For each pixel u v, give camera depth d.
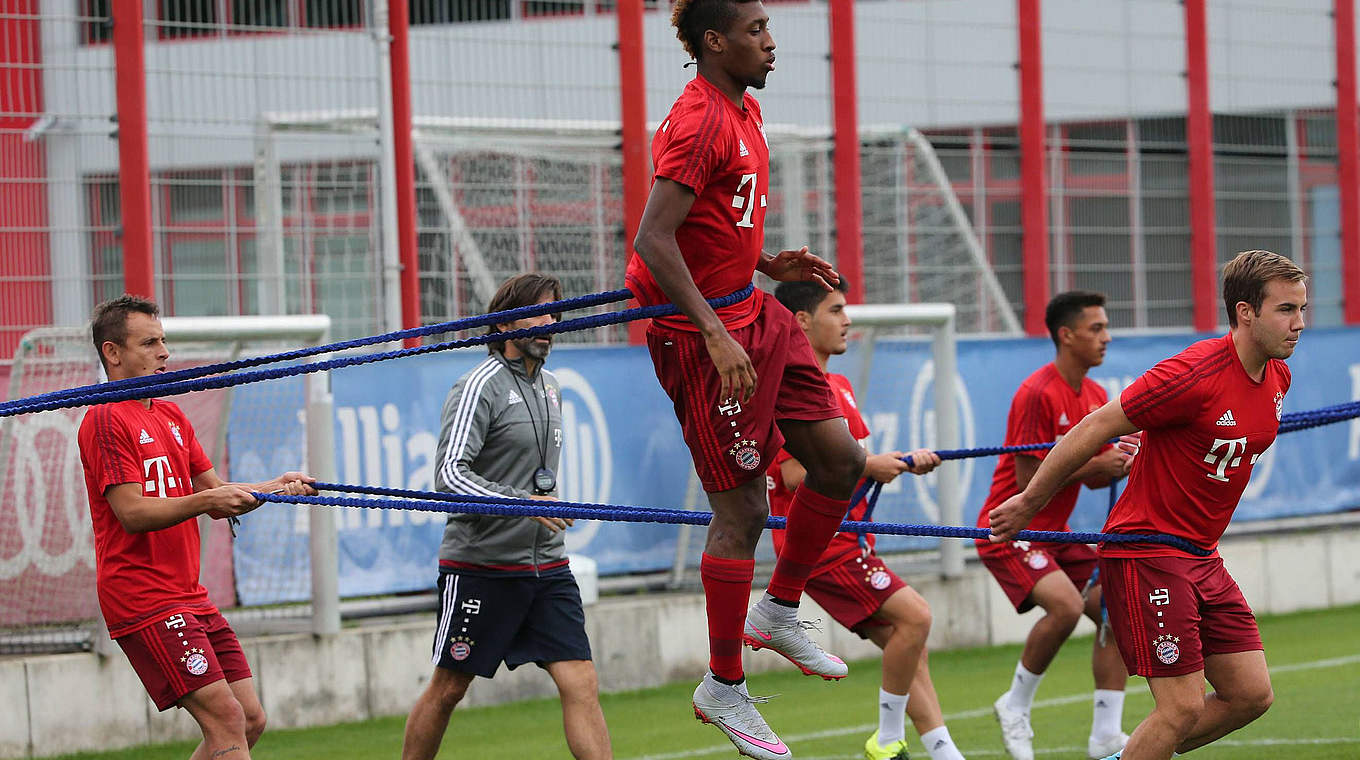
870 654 28.73
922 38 30.73
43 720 21.56
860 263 29.80
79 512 22.39
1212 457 13.80
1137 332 32.34
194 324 22.31
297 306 25.50
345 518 24.61
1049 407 19.98
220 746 14.73
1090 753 19.38
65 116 24.02
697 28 10.95
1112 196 32.28
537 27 27.45
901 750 18.05
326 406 23.70
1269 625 31.34
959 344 30.08
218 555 23.88
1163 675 14.02
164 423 15.28
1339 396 34.09
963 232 31.03
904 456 16.92
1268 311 13.40
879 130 30.45
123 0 24.22
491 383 16.55
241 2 25.34
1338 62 34.53
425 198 26.58
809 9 29.73
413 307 26.06
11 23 23.70
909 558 29.44
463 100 26.92
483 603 16.05
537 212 27.44
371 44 26.09
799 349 11.88
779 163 29.53
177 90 24.86
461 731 22.84
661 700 25.09
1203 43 32.97
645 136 28.00
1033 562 19.59
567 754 20.84
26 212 23.75
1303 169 34.31
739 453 11.38
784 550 12.52
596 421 26.73
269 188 25.38
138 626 14.69
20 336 23.64
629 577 27.25
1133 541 14.15
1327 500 34.09
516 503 13.37
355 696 23.86
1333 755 18.94
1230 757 19.05
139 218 24.30
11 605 22.30
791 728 22.36
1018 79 31.30
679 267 10.61
